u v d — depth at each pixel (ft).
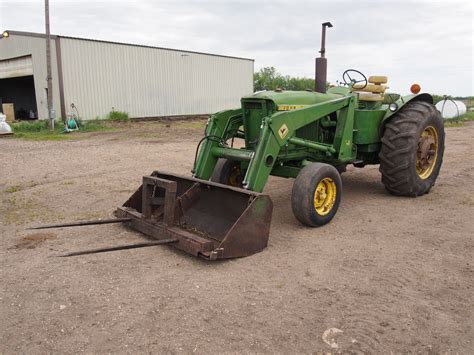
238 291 11.39
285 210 18.78
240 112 18.21
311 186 15.52
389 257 13.56
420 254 13.75
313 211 15.75
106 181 24.58
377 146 20.59
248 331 9.61
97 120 68.54
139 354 8.81
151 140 44.52
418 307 10.59
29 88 98.17
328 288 11.56
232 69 93.45
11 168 28.78
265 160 15.08
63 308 10.54
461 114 67.82
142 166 29.35
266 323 9.91
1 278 12.14
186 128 58.90
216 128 17.53
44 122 60.49
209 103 89.56
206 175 17.31
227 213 14.43
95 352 8.88
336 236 15.43
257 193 13.65
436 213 17.88
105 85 70.59
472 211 18.01
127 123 68.13
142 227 14.99
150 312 10.33
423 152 20.12
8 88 97.09
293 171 17.52
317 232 15.85
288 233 15.78
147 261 13.24
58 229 16.25
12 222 17.21
